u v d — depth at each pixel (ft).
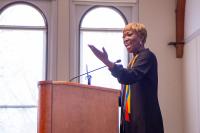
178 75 18.25
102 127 5.98
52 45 17.89
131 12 18.61
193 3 16.51
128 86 6.97
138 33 7.15
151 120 6.68
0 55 17.97
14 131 17.58
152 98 6.86
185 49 17.79
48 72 17.89
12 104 17.74
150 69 6.89
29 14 18.28
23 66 17.99
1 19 18.11
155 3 18.53
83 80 18.01
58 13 18.06
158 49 18.28
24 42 18.13
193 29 16.47
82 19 18.44
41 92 5.35
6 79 17.85
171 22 18.48
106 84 18.10
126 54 18.45
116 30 18.61
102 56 6.10
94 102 5.86
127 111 6.80
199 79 15.48
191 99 16.67
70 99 5.48
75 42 18.07
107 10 18.62
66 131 5.37
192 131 16.46
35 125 17.67
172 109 18.03
